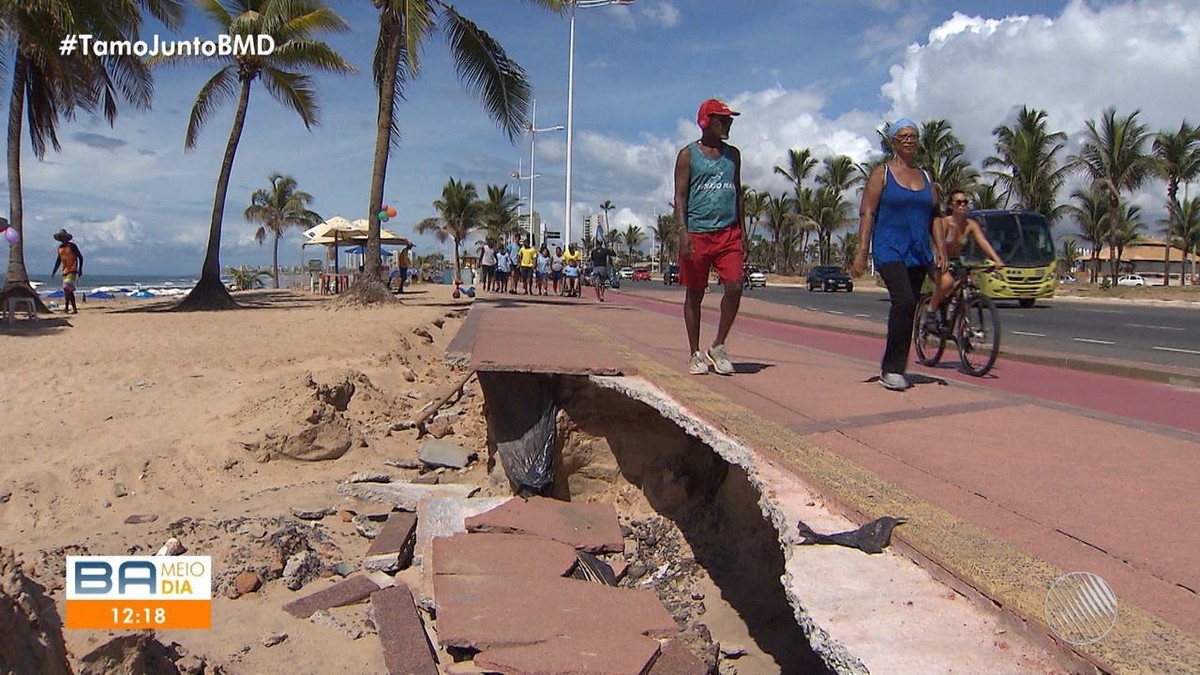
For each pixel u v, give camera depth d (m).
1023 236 25.52
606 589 4.71
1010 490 3.79
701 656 4.10
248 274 52.59
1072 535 3.20
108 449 6.84
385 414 8.84
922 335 8.56
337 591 4.88
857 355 10.38
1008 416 5.49
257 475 7.04
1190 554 3.02
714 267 6.60
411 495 6.71
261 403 7.96
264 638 4.30
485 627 4.13
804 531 3.29
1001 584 2.67
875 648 2.37
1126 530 3.27
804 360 8.63
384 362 10.64
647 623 4.30
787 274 84.25
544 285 29.69
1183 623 2.44
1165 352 13.01
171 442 7.13
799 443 4.59
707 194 6.37
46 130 21.03
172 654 3.96
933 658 2.32
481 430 8.51
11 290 15.47
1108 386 7.95
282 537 5.59
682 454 6.56
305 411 7.73
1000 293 25.03
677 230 6.48
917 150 6.02
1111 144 46.91
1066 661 2.26
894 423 5.21
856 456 4.37
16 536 5.47
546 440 6.76
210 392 8.56
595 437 6.89
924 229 6.17
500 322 12.19
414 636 4.27
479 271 32.75
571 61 31.09
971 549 2.98
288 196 61.72
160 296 37.66
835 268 47.16
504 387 7.04
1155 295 37.69
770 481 4.02
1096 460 4.36
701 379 6.64
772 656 4.45
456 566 5.02
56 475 6.27
